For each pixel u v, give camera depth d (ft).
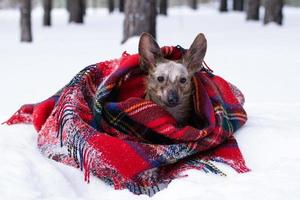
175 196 4.17
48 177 4.44
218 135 4.78
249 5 25.54
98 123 5.03
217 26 22.18
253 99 7.03
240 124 5.27
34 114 5.46
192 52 5.22
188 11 40.65
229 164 4.65
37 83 8.29
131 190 4.57
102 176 4.64
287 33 17.66
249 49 12.55
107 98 5.13
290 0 51.13
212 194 4.06
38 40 16.71
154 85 5.15
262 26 21.66
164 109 5.13
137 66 5.27
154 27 12.42
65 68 9.75
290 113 6.05
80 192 4.51
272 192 4.03
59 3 57.77
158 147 4.67
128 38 12.49
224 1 36.17
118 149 4.63
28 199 4.07
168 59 5.43
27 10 15.78
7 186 4.18
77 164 4.75
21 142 5.13
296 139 4.96
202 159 4.74
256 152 4.94
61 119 4.91
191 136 4.69
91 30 21.56
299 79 8.34
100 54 11.73
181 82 5.11
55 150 4.90
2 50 13.46
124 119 4.90
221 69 9.30
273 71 9.04
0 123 5.91
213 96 5.05
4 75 9.05
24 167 4.46
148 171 4.68
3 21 29.12
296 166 4.46
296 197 3.97
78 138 4.74
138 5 12.26
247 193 4.04
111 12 36.35
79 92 5.19
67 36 18.38
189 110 5.26
